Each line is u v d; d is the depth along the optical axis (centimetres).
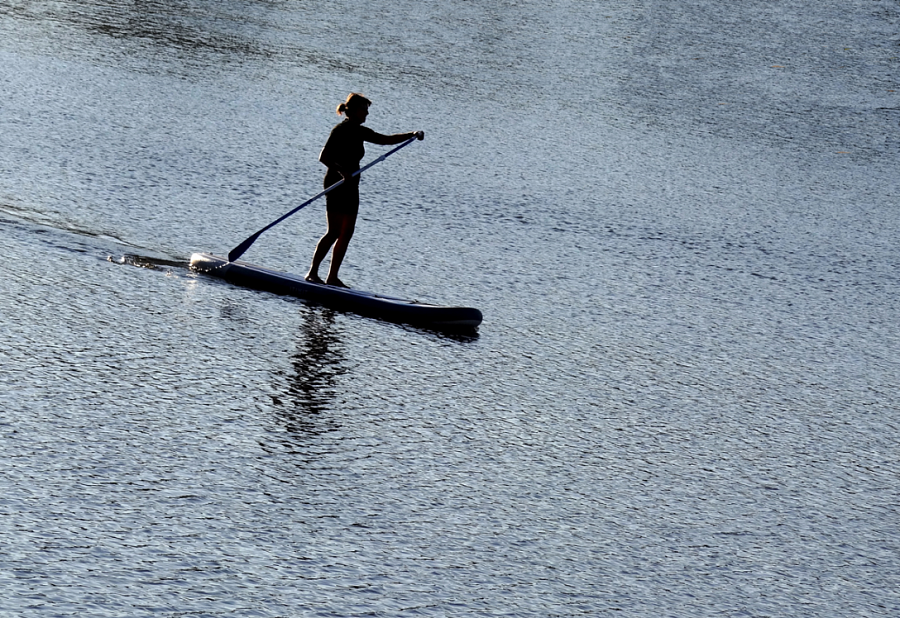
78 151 2589
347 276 1986
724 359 1808
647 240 2517
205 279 1841
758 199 3041
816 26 5750
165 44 4103
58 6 4591
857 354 1919
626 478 1302
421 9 5397
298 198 2459
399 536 1085
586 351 1756
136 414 1284
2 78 3256
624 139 3569
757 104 4278
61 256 1853
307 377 1474
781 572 1123
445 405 1451
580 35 5162
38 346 1451
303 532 1066
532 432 1400
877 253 2645
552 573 1055
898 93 4644
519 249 2316
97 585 928
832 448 1485
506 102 3869
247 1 5166
